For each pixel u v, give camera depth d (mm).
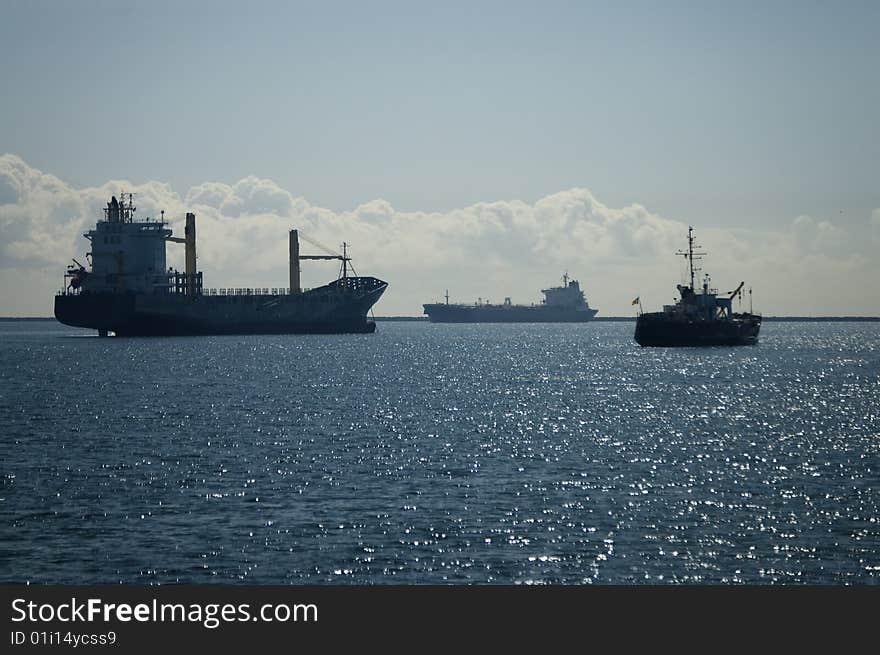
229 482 79125
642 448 98125
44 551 59719
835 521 66500
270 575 55688
